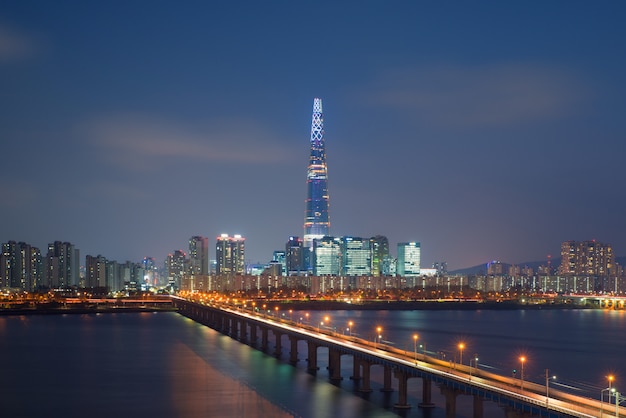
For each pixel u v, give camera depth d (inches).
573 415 4047.7
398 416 5802.2
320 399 6501.0
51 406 6565.0
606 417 3946.9
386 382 6835.6
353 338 7593.5
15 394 7116.1
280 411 6107.3
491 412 5944.9
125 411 6323.8
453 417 5246.1
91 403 6658.5
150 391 7135.8
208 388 7180.1
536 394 4525.1
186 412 6200.8
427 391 6077.8
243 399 6609.3
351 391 6845.5
